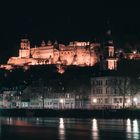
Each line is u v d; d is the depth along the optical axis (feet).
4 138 546.67
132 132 592.19
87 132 599.16
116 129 631.97
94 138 529.04
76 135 564.30
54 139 525.34
